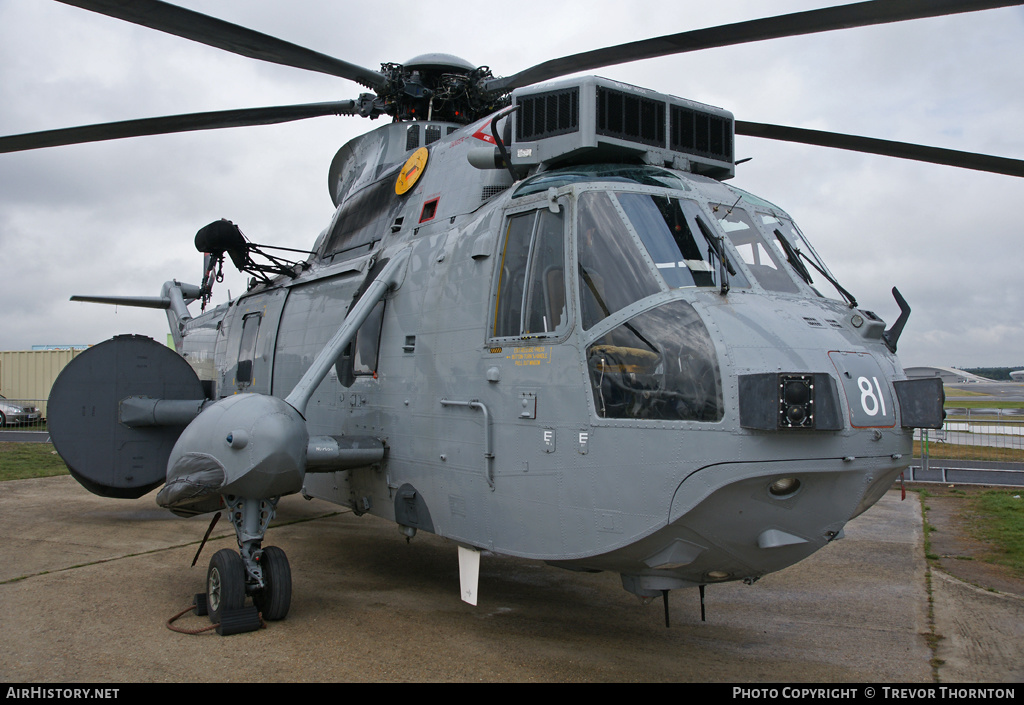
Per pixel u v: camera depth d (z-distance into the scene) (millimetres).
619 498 4082
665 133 5359
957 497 12242
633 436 4027
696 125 5551
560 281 4605
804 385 3568
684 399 3875
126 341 8273
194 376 8695
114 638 4914
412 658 4680
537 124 5324
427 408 5539
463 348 5227
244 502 5289
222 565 5141
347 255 7445
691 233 4609
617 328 4223
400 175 7012
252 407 5164
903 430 4070
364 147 8180
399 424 5855
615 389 4156
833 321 4324
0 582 6258
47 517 9430
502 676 4438
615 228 4504
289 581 5301
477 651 4863
